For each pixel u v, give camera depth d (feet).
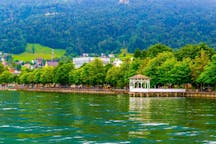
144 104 453.17
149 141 212.02
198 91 646.74
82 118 310.45
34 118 311.47
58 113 349.82
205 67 627.46
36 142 210.59
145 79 647.97
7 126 265.95
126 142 209.56
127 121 290.56
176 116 321.11
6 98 600.80
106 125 269.44
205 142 208.95
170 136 225.76
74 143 207.51
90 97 625.00
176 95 640.17
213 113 343.87
